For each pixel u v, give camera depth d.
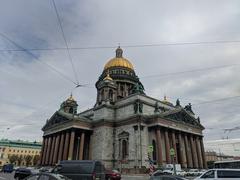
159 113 69.06
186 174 55.50
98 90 89.12
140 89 80.88
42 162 90.88
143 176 54.91
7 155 188.12
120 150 72.38
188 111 86.44
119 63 102.94
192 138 79.06
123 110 77.88
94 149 76.94
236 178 24.25
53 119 92.62
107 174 43.50
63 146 80.62
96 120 80.06
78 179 31.17
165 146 66.62
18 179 43.75
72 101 102.00
